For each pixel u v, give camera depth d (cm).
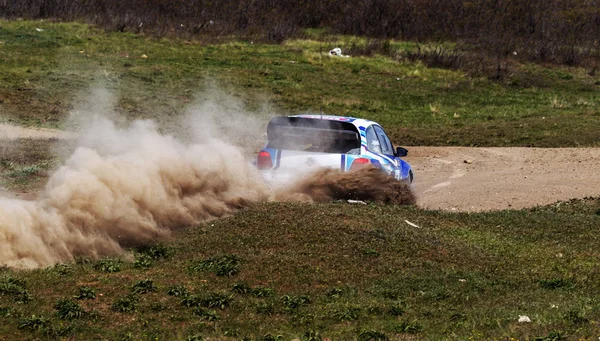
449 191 5916
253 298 2948
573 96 13125
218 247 3553
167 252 3459
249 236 3694
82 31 14962
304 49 15200
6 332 2492
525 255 3800
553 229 4416
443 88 13012
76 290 2919
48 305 2739
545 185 6075
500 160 7419
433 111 11356
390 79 13362
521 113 11400
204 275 3186
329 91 12219
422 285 3209
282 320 2759
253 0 19050
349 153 4653
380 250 3628
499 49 16300
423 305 2983
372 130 4938
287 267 3312
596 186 6000
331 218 4009
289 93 11762
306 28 18525
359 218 4075
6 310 2645
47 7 16438
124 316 2702
